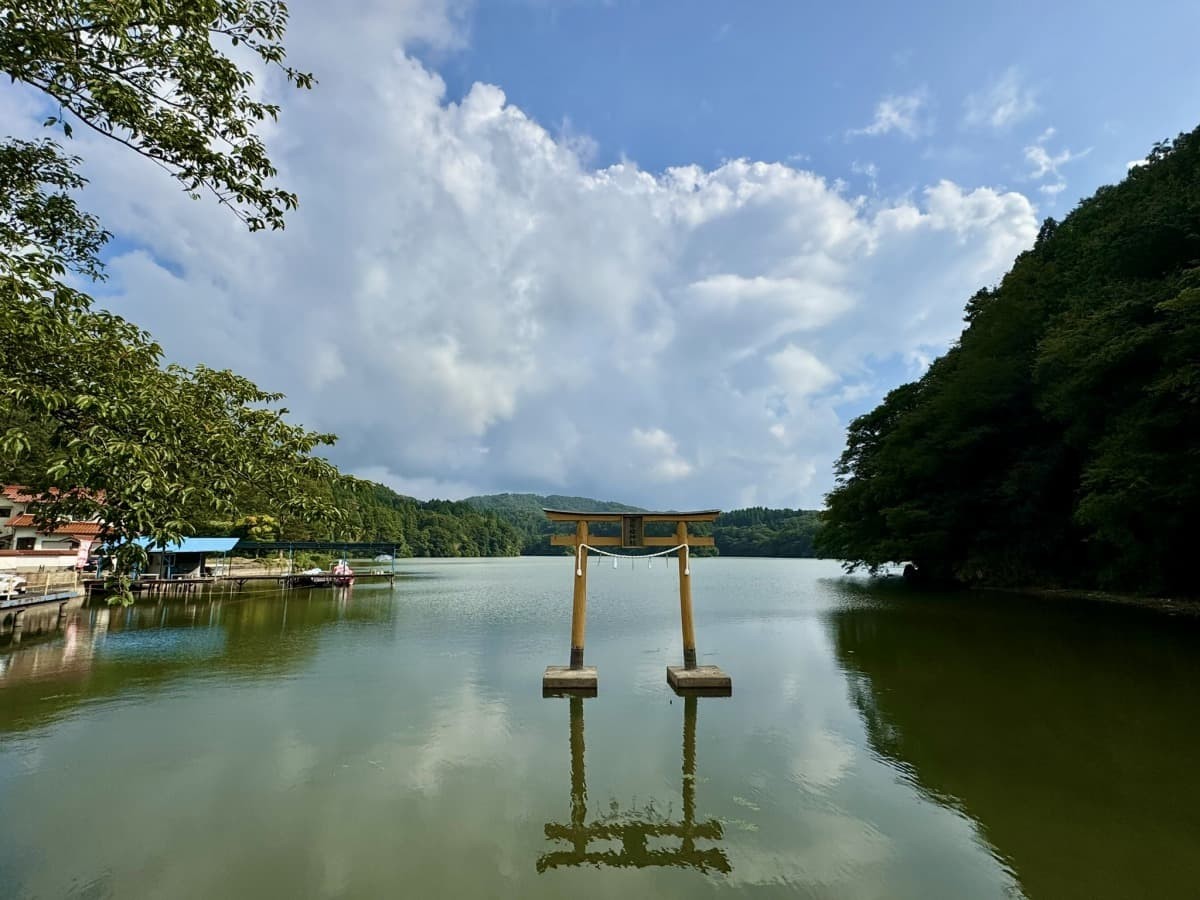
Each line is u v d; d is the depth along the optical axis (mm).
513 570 78625
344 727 9906
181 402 5762
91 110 4762
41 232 6125
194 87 5090
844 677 13195
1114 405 20766
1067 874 5582
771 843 6195
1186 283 17453
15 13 4176
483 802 7156
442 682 13102
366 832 6426
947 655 15156
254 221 5598
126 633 20219
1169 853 5902
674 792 7410
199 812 6875
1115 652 14867
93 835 6336
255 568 51594
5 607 21344
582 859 5914
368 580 52406
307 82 5797
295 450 6352
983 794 7238
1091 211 30188
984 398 30844
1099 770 7871
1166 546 21719
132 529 4355
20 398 4027
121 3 4367
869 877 5566
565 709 10977
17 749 8859
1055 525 29281
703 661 15164
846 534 41375
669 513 13523
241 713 10703
